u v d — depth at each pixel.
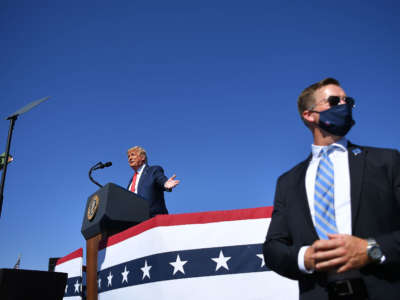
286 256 1.87
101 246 4.13
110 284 3.83
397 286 1.62
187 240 3.39
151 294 3.35
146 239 3.56
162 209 5.26
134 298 3.48
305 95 2.28
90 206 4.34
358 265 1.62
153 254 3.45
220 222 3.41
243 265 3.22
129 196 4.16
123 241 3.84
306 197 2.03
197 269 3.28
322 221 1.89
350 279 1.66
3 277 3.70
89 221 4.30
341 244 1.63
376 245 1.61
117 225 4.06
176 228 3.46
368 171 1.89
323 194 1.95
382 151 1.95
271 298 3.08
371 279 1.64
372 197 1.81
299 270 1.80
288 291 3.07
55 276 4.04
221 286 3.19
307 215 1.96
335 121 2.07
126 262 3.72
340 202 1.90
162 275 3.32
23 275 3.82
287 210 2.09
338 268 1.66
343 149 2.07
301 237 1.93
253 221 3.34
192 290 3.22
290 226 2.02
